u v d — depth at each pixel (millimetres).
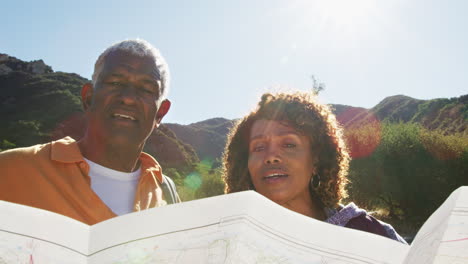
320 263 890
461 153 21516
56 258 887
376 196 22625
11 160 1658
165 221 977
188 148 67750
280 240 922
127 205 1857
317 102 1829
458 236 812
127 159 1889
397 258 937
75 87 64188
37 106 56688
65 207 1603
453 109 61375
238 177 1912
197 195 30594
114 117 1799
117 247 922
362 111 79500
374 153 22844
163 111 2102
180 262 851
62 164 1710
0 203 992
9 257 855
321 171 1770
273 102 1749
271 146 1641
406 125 23953
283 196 1602
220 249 864
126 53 1860
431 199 21422
